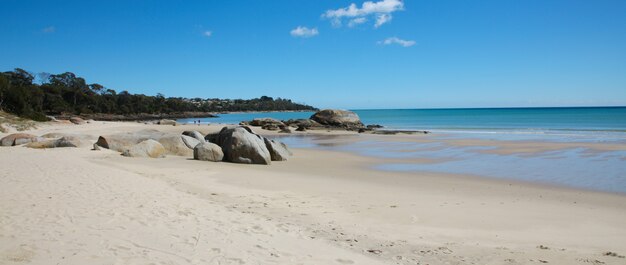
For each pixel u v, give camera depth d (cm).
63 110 10012
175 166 1773
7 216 759
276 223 852
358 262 632
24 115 5797
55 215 784
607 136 3788
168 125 7012
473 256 699
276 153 2164
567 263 668
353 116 6369
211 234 720
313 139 4009
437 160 2241
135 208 878
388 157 2394
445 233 838
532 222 931
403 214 990
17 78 10656
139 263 552
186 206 939
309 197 1188
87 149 2275
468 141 3438
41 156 1816
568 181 1554
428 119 9031
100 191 1048
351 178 1611
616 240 807
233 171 1698
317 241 742
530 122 6738
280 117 15638
